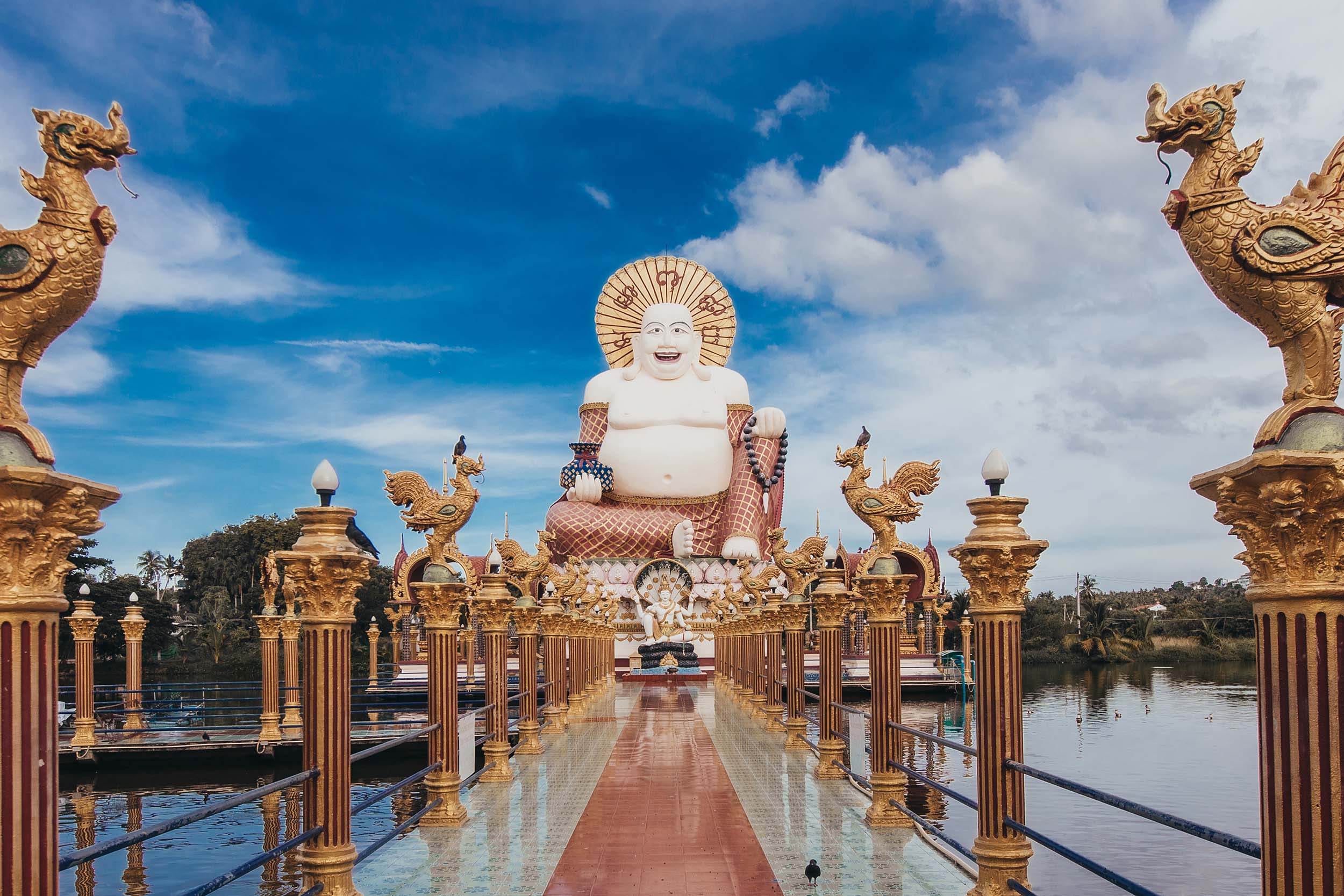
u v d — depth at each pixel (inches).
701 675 1587.1
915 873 387.2
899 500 475.2
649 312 1973.4
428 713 527.2
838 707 602.5
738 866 402.6
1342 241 192.5
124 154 209.0
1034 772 291.1
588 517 1807.3
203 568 2731.3
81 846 756.6
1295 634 178.7
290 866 679.1
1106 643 2370.8
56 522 185.9
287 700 1106.7
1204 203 205.0
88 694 1064.2
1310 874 174.7
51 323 200.2
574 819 498.9
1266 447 188.2
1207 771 936.9
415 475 504.4
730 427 1943.9
